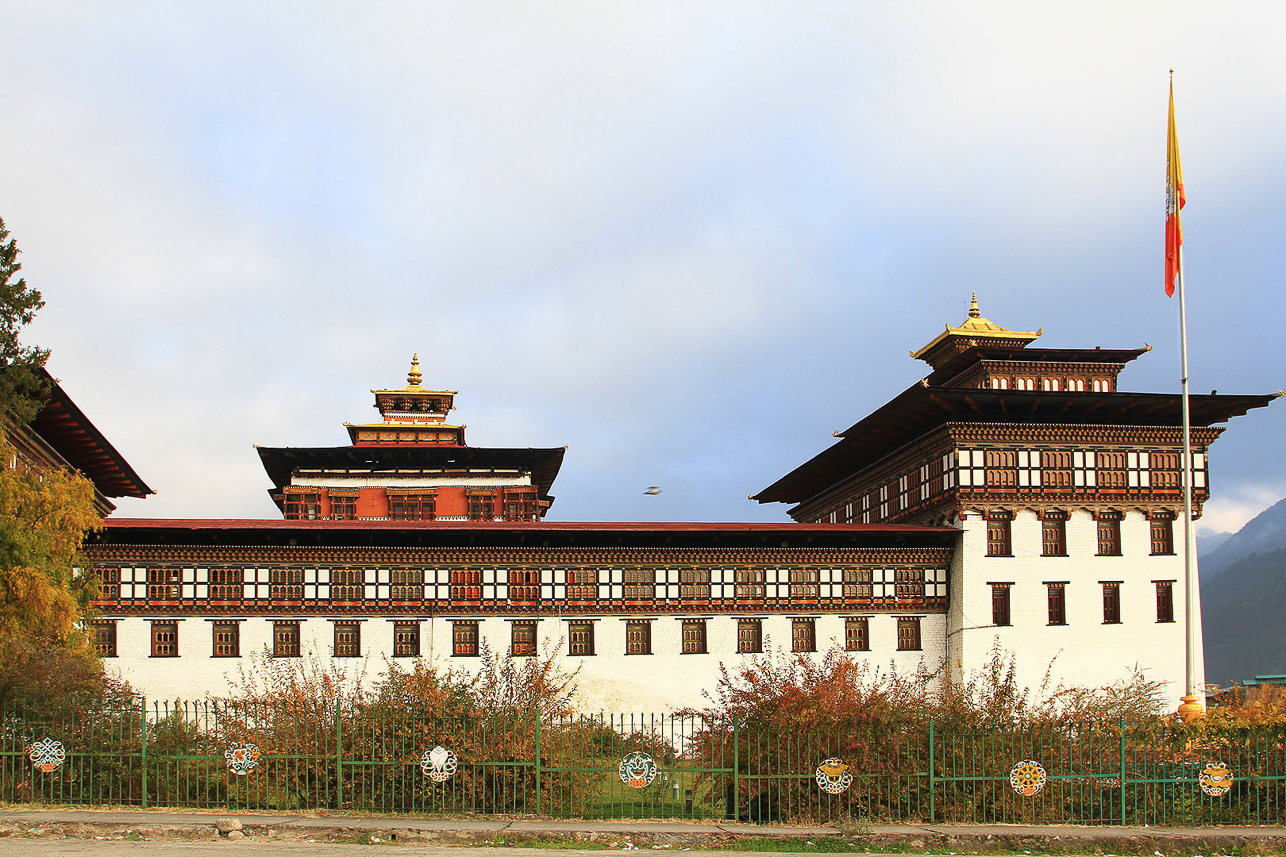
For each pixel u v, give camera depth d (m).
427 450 81.06
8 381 38.62
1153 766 28.77
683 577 55.19
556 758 28.42
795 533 54.97
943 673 54.44
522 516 83.12
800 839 25.44
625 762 27.59
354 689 48.88
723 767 28.64
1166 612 57.28
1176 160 49.53
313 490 81.75
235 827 24.59
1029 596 56.22
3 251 39.62
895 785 28.05
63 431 50.84
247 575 51.81
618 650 54.16
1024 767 27.78
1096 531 57.34
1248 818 28.45
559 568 54.28
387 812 27.25
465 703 29.12
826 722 28.77
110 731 28.03
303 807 27.55
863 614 56.28
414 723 28.59
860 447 65.25
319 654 51.81
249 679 49.59
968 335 69.25
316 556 52.44
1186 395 48.53
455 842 24.48
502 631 53.34
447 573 53.34
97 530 42.31
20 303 39.31
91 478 59.75
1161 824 28.08
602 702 53.53
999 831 26.30
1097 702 46.34
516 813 27.50
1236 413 58.31
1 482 34.56
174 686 50.50
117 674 49.06
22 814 25.75
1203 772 28.42
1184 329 48.94
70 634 34.78
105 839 24.05
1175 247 49.44
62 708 29.33
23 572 33.19
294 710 29.11
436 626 52.84
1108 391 58.75
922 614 56.75
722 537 55.50
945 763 28.23
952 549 57.03
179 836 24.39
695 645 54.88
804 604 55.84
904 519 62.94
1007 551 56.59
